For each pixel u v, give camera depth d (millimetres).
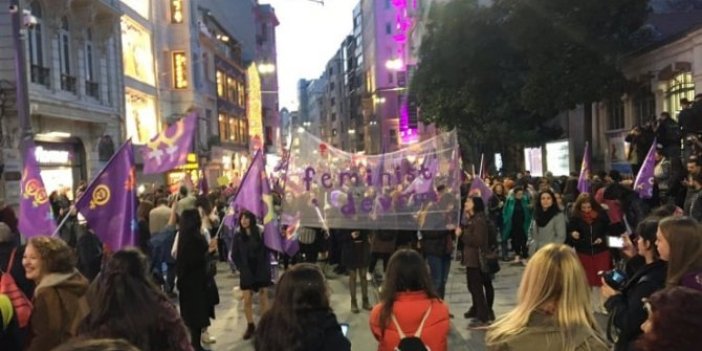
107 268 3947
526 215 15141
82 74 24594
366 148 99812
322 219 11250
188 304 7887
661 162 15172
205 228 12297
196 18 40719
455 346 8195
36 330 4406
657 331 2287
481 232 9172
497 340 3324
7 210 8227
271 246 9297
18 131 19547
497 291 11852
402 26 79750
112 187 6902
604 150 29141
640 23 24594
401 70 79688
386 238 11500
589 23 24109
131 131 31188
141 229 11789
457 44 28484
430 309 4508
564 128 31547
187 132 10047
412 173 11016
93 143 25719
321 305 3928
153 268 12086
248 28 74188
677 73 22281
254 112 58938
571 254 3383
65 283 4520
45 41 22000
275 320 3846
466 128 30797
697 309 2250
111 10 26188
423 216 10211
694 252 3906
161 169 10008
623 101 26812
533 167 25922
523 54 27188
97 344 1626
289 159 11727
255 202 9328
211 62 46281
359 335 8922
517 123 28578
